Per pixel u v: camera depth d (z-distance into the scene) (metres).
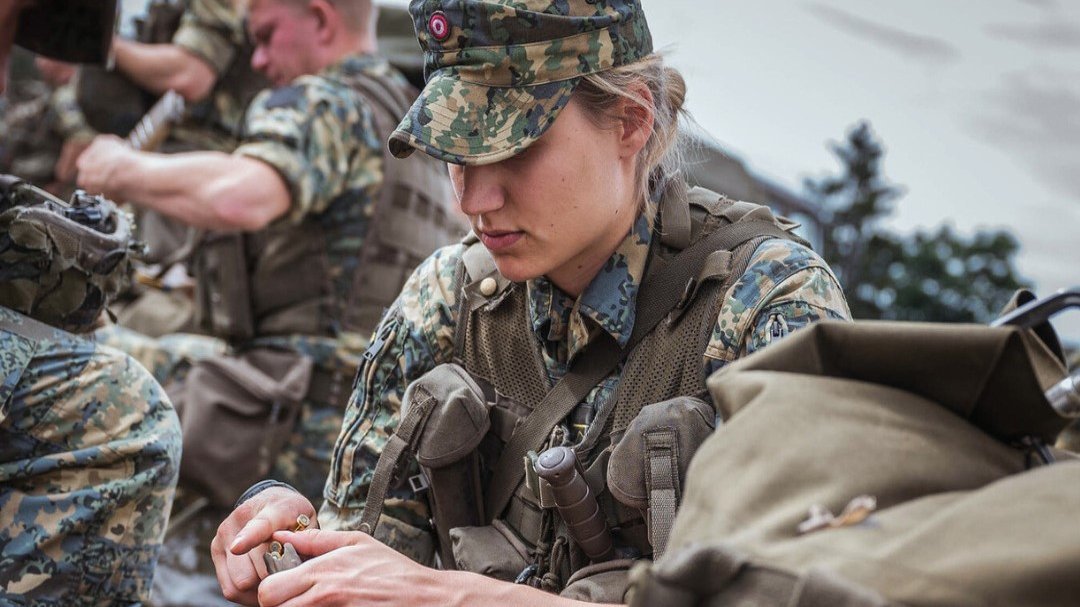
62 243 1.90
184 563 3.01
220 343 3.30
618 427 1.60
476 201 1.51
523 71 1.49
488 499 1.72
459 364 1.75
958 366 1.04
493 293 1.73
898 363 1.06
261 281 3.09
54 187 4.46
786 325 1.51
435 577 1.49
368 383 1.81
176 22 3.95
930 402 1.06
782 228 1.66
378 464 1.69
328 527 1.77
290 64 3.20
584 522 1.54
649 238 1.64
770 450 1.00
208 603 2.94
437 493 1.70
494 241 1.55
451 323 1.77
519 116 1.49
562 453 1.54
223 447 2.98
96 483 1.92
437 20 1.52
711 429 1.49
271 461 3.01
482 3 1.49
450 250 1.83
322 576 1.50
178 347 3.26
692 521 1.00
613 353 1.64
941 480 0.97
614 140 1.56
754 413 1.03
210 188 2.91
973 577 0.83
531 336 1.70
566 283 1.66
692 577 0.91
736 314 1.55
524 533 1.66
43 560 1.85
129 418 1.97
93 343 2.01
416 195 3.16
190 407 3.01
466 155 1.47
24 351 1.87
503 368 1.72
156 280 3.53
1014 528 0.86
